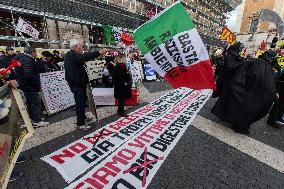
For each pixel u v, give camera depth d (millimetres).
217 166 3607
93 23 17328
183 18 2746
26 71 4672
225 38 11391
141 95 8266
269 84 4520
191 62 2859
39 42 14227
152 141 4363
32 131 3021
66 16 15531
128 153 3883
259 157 4000
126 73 5441
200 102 7340
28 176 3229
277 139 4848
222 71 5500
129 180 3170
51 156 3742
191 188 3051
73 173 3312
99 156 3777
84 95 4715
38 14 13977
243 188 3125
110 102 6734
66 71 4480
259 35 37500
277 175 3502
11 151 2531
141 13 23750
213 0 41062
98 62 10617
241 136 4836
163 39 2838
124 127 5016
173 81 3002
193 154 3939
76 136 4520
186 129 5027
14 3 12680
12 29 13648
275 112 5449
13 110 2670
